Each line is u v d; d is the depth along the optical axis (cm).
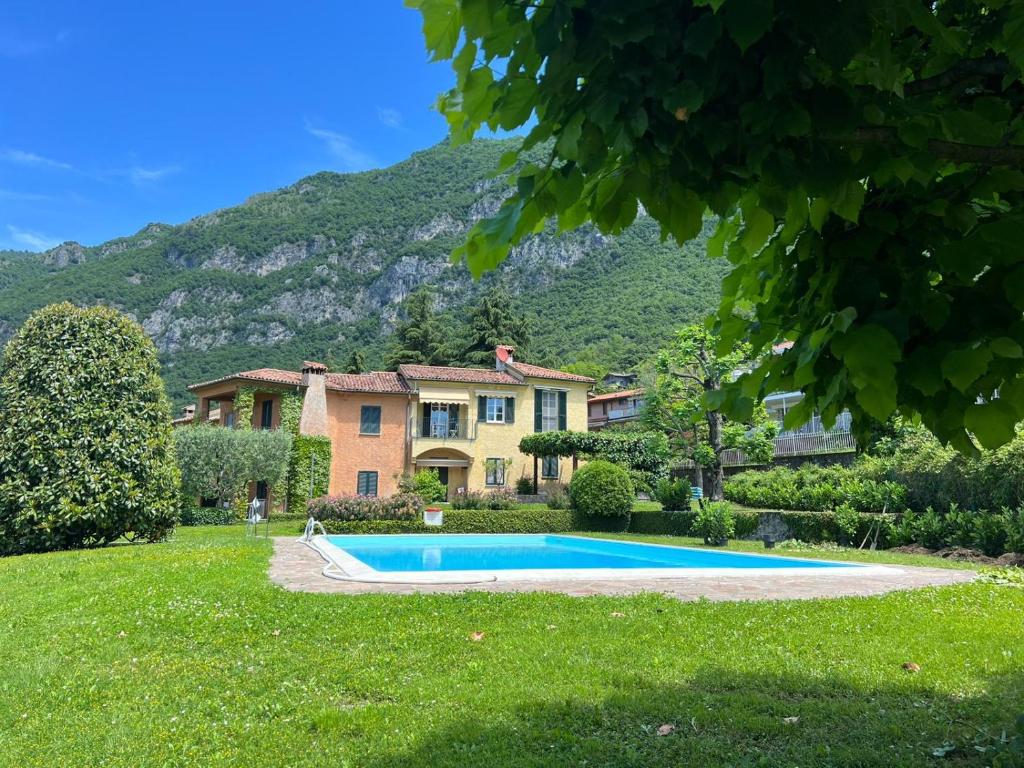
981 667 512
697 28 129
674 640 588
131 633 620
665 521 2367
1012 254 164
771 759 344
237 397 3078
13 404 1318
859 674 495
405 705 431
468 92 162
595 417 4978
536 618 674
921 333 168
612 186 172
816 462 2853
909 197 190
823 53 132
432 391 3466
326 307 12744
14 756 362
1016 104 183
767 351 229
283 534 2084
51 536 1300
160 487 1430
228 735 389
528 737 375
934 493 1789
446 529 2331
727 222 233
